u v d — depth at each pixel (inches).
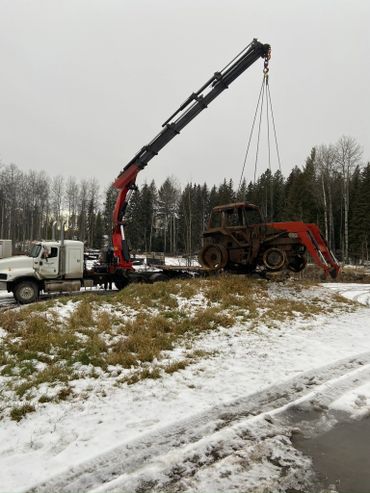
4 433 159.0
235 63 552.4
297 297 481.7
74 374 220.8
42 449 146.3
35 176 2491.4
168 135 595.8
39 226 2293.3
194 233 2245.3
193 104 584.1
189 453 140.1
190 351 272.2
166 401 187.9
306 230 494.0
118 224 632.4
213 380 216.5
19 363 232.5
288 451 143.0
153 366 238.7
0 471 131.3
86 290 633.0
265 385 207.8
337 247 2039.9
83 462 135.0
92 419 169.6
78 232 2527.1
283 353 269.4
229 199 2447.1
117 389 203.5
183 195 2390.5
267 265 511.5
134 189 644.1
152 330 309.3
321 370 234.2
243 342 295.7
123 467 133.2
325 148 1706.4
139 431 157.5
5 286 528.7
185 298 418.9
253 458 137.7
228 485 122.4
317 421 168.1
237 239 544.1
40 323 299.6
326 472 130.3
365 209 1729.8
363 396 193.8
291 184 2297.0
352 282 976.3
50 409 179.8
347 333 333.1
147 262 764.0
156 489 120.4
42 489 121.5
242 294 449.1
